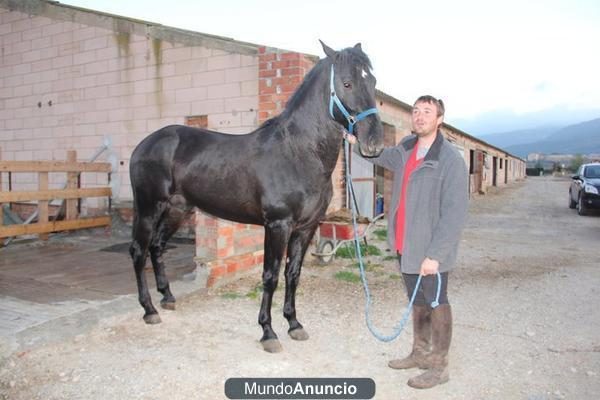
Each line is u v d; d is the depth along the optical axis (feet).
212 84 25.95
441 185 9.82
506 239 30.96
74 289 16.85
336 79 10.94
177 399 9.67
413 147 10.68
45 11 31.89
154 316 13.87
